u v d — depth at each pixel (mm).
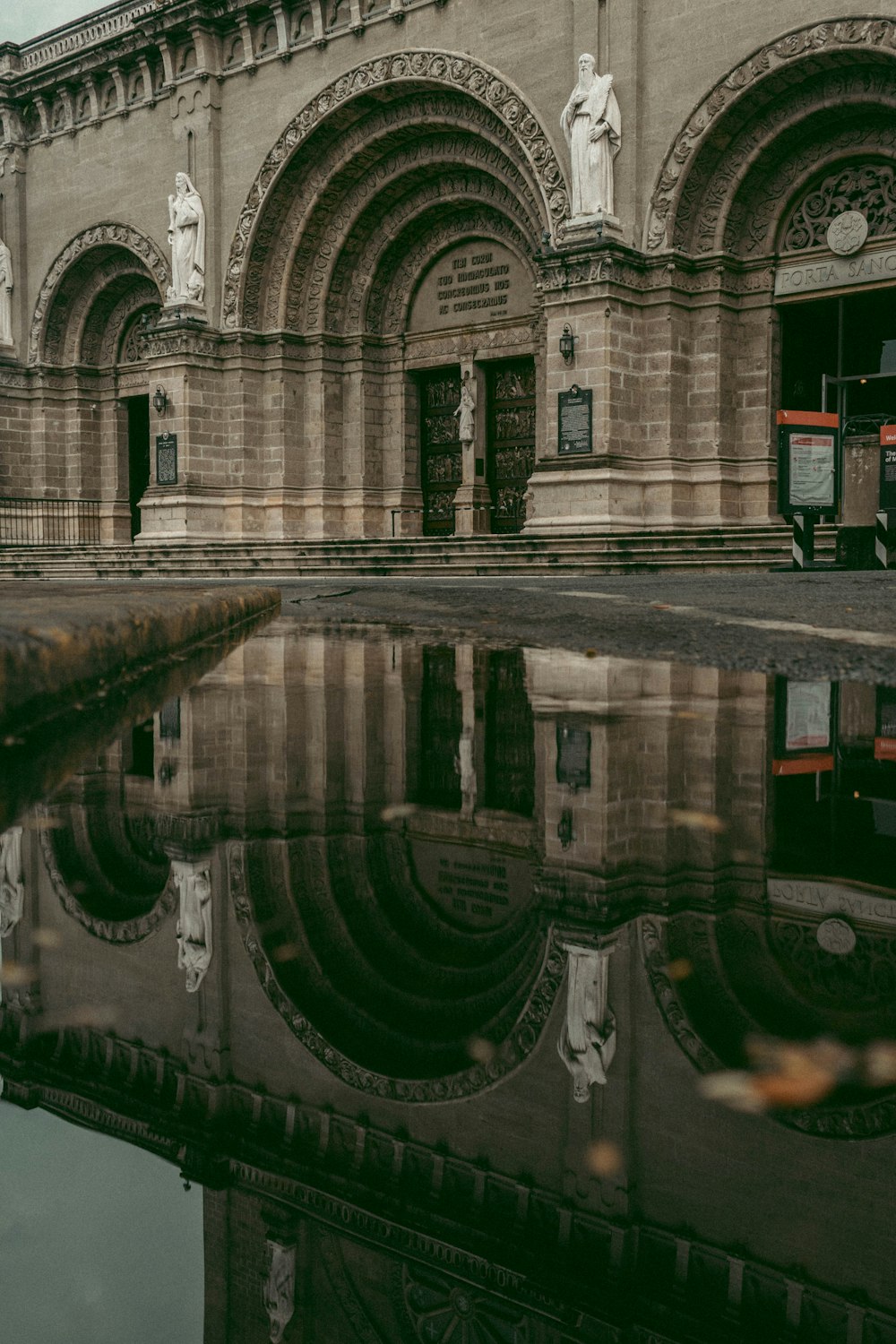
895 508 19266
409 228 32688
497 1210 1364
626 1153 1398
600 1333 1203
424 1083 1571
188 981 1828
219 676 5961
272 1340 1146
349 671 6242
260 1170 1403
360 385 33969
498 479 32625
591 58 25484
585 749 3844
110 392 41156
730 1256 1271
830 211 25016
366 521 34125
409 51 29031
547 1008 1732
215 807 2977
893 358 24891
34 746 3543
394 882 2348
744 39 24047
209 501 34094
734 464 26391
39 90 38156
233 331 33812
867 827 2734
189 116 34031
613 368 25484
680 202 25531
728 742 3918
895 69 22719
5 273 40219
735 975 1793
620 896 2223
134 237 36531
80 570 34469
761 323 26016
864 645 6488
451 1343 1204
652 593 12500
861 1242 1256
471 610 11047
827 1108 1413
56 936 1965
